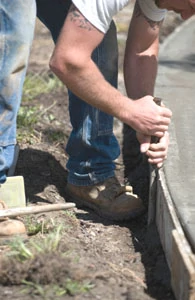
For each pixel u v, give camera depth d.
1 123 8.63
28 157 11.30
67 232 9.11
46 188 10.41
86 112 9.50
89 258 8.20
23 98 14.33
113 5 8.01
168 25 20.33
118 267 8.22
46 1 9.41
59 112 13.81
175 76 13.91
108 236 9.25
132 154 12.29
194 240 7.75
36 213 8.96
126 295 7.45
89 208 10.08
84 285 7.41
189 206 8.55
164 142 8.90
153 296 7.72
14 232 8.62
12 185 9.37
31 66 16.50
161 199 8.89
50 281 7.38
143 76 9.45
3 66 8.44
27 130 12.46
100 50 9.30
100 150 9.71
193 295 7.00
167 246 8.34
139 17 9.32
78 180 9.98
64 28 8.12
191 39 17.55
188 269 7.01
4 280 7.45
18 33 8.38
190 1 8.33
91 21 8.04
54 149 11.87
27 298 7.19
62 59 8.14
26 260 7.60
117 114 8.58
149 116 8.59
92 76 8.25
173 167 9.65
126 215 9.77
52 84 15.10
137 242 9.16
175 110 11.84
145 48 9.52
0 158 8.70
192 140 10.56
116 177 10.39
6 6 8.30
